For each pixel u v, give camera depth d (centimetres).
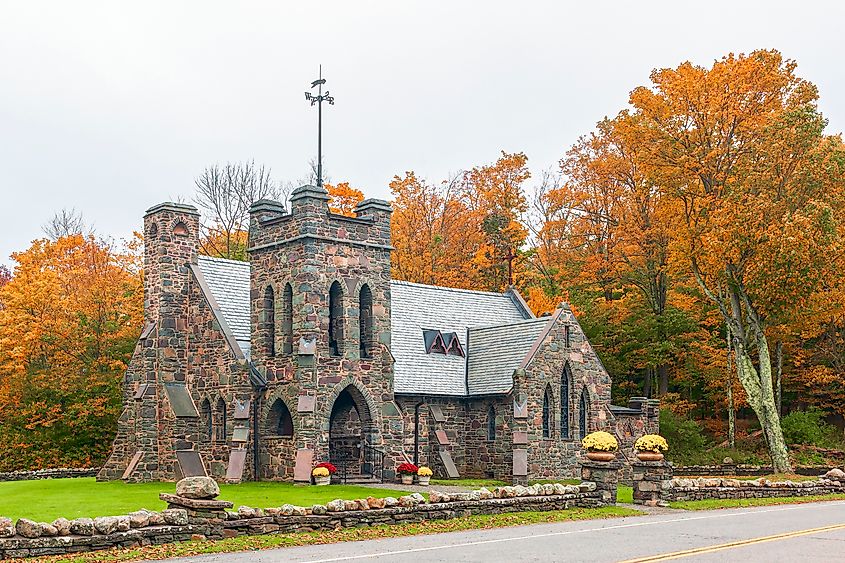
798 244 4594
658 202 5753
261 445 3981
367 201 4122
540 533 2364
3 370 5550
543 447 4394
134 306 5891
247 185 7719
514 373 4359
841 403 6219
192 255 4312
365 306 4097
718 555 1980
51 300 5825
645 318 6141
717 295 5447
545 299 6369
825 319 5547
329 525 2331
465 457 4572
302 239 3884
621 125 5247
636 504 3203
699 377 6256
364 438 3988
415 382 4441
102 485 3806
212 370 4125
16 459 5375
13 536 1877
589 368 4628
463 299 5109
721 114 4984
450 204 7281
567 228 7481
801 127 4816
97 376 5459
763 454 5716
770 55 4953
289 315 3994
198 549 1997
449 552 1989
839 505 3400
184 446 4081
